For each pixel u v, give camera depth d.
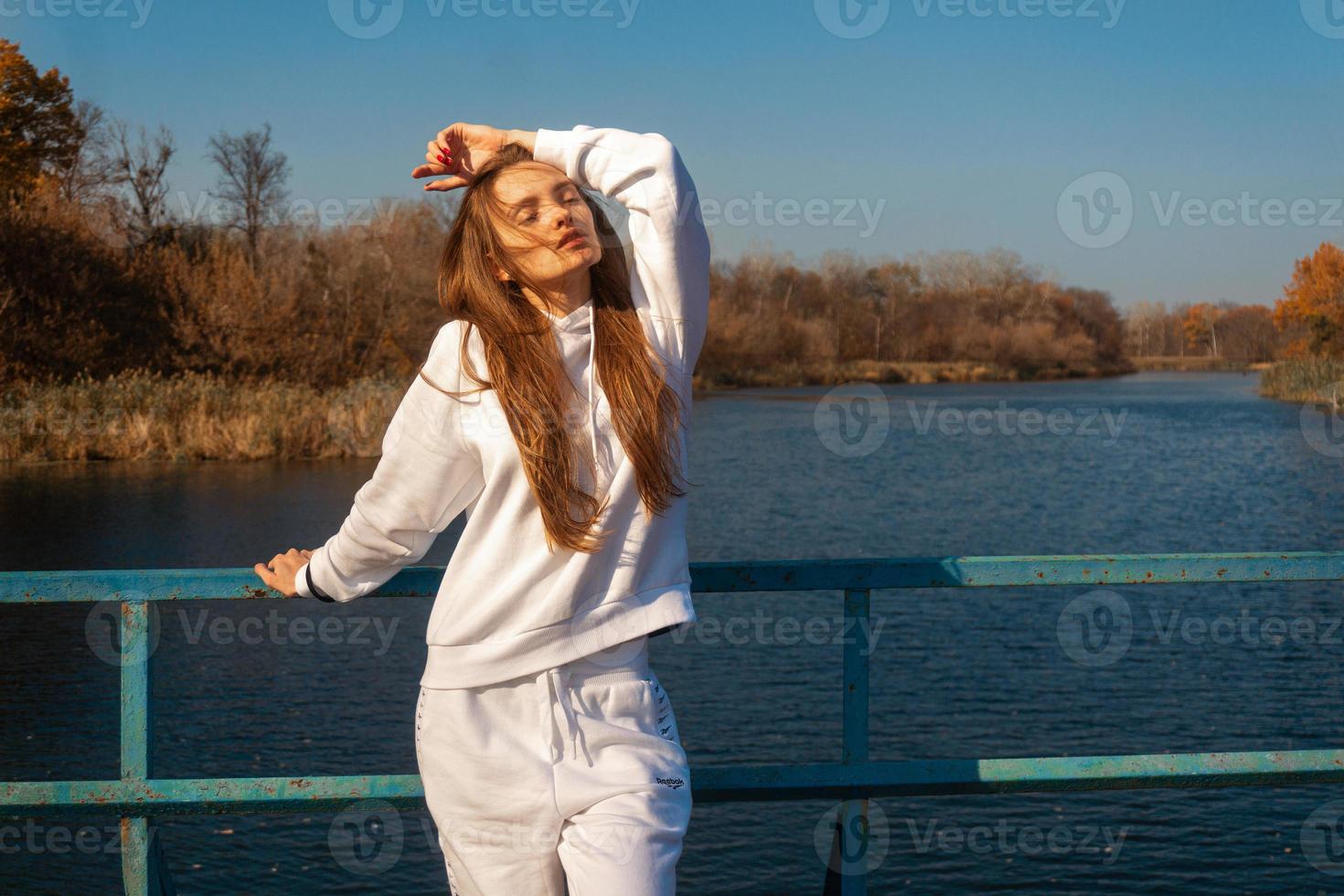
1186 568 1.81
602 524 1.49
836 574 1.77
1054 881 4.42
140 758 1.70
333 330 28.09
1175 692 6.89
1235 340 63.19
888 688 6.98
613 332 1.54
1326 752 1.81
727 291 53.56
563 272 1.51
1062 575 1.80
